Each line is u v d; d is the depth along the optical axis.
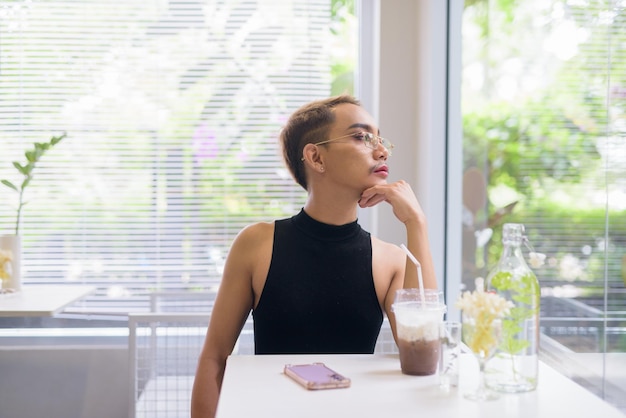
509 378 1.21
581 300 1.67
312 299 1.62
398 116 2.91
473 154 2.43
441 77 2.69
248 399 1.16
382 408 1.11
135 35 3.12
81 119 3.13
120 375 3.06
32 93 3.12
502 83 2.17
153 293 3.00
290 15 3.13
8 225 3.14
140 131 3.14
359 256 1.66
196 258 3.18
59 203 3.15
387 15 2.88
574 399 1.17
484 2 2.32
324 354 1.60
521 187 2.03
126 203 3.16
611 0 1.53
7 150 3.13
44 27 3.11
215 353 1.68
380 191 1.62
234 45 3.13
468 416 1.08
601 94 1.57
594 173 1.61
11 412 3.04
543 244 1.88
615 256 1.52
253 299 1.71
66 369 3.05
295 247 1.65
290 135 1.72
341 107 1.66
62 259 3.16
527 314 1.21
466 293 1.20
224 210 3.17
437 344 1.31
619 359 1.50
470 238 2.47
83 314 3.12
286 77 3.14
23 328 3.10
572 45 1.71
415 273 1.59
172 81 3.13
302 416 1.07
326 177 1.63
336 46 3.14
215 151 3.15
